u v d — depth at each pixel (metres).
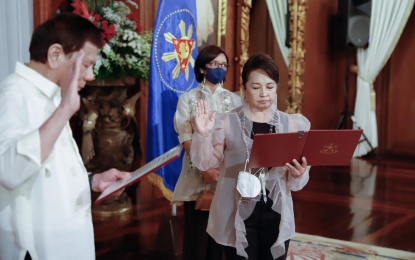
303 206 5.38
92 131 4.92
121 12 4.66
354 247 3.99
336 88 9.23
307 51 8.44
